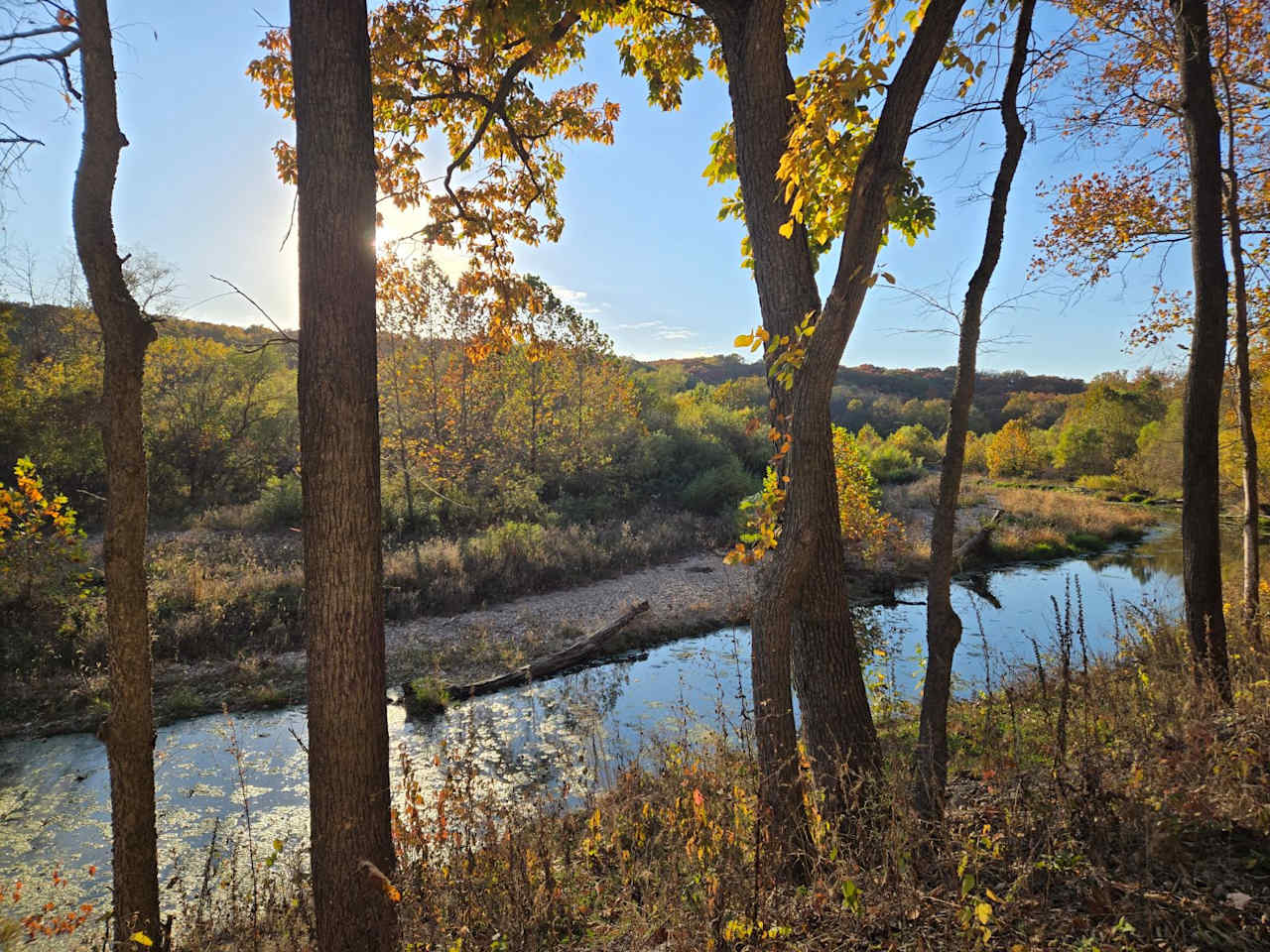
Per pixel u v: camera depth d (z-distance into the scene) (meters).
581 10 4.36
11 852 6.33
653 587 16.42
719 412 32.19
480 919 3.48
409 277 6.60
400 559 15.51
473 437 21.12
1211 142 5.61
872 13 3.75
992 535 22.62
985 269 3.96
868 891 3.07
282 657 11.35
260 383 24.91
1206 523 5.59
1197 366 5.64
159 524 19.16
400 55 5.30
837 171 4.05
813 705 4.03
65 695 9.63
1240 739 3.94
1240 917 2.59
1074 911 2.79
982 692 8.28
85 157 3.44
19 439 17.69
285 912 4.20
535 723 9.22
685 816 4.09
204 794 7.35
